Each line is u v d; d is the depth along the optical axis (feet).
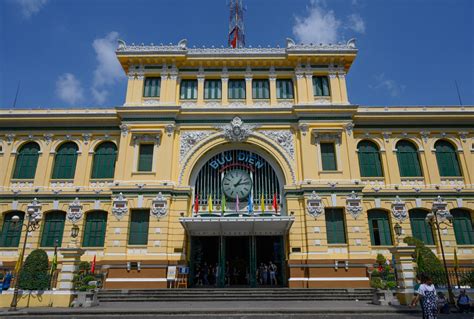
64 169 96.99
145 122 93.86
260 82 100.99
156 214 86.53
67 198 93.40
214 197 92.12
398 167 97.09
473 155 97.60
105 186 94.73
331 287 80.79
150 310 56.65
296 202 88.84
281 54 99.09
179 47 99.55
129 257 83.56
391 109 100.22
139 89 97.45
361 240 84.58
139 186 88.38
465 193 93.97
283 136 94.38
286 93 99.45
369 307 59.52
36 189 93.56
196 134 94.63
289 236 86.58
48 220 93.04
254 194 92.38
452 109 100.42
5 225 92.53
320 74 99.66
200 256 92.07
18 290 65.05
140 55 98.07
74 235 84.07
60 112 99.60
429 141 98.94
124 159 91.30
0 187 93.81
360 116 98.22
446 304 57.31
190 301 71.15
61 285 65.77
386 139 99.04
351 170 90.12
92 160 97.14
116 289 77.00
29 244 89.45
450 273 70.03
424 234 92.17
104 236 91.20
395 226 88.58
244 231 87.86
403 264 65.10
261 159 95.40
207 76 100.22
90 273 79.36
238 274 95.04
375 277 73.87
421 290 39.99
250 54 98.89
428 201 93.66
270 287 83.56
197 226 83.97
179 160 92.73
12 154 97.04
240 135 93.81
